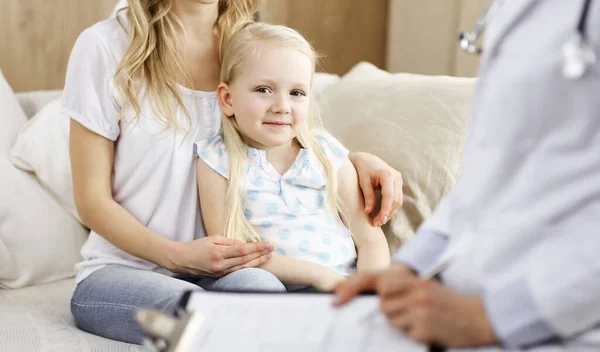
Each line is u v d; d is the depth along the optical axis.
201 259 1.31
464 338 0.67
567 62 0.62
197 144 1.42
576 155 0.65
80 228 1.77
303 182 1.43
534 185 0.66
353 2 2.96
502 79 0.69
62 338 1.32
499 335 0.65
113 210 1.37
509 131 0.67
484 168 0.70
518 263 0.67
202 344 0.70
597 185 0.63
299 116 1.40
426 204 1.52
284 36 1.40
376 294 0.78
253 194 1.40
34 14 2.32
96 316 1.32
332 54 2.96
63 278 1.71
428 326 0.67
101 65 1.40
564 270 0.63
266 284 1.22
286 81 1.38
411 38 2.91
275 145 1.41
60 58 2.38
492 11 0.77
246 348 0.69
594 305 0.62
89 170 1.39
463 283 0.72
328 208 1.45
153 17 1.45
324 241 1.41
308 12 2.88
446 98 1.62
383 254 1.45
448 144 1.56
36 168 1.74
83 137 1.39
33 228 1.67
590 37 0.64
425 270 0.79
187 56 1.47
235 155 1.40
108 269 1.37
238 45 1.40
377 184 1.49
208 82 1.49
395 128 1.61
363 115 1.67
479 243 0.70
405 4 2.92
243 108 1.39
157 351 0.72
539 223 0.65
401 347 0.68
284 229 1.40
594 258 0.62
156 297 1.25
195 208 1.42
